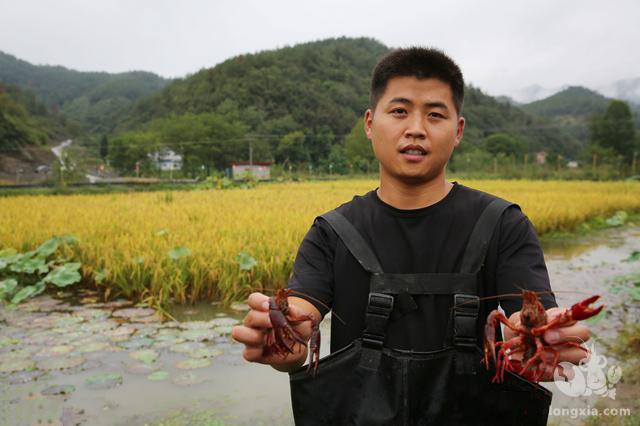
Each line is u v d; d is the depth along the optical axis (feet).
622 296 27.02
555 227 57.16
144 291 27.12
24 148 393.50
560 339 5.17
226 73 552.00
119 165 359.87
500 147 404.77
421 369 5.99
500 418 5.85
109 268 28.58
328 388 6.16
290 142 402.93
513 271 6.33
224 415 14.28
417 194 6.85
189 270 27.20
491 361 5.89
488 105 596.70
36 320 23.07
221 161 367.86
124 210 53.11
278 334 5.82
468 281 6.27
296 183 167.94
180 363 17.90
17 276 31.37
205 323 22.53
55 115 593.83
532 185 136.36
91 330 21.61
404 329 6.31
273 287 28.91
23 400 15.06
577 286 29.84
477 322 6.40
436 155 6.68
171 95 589.32
